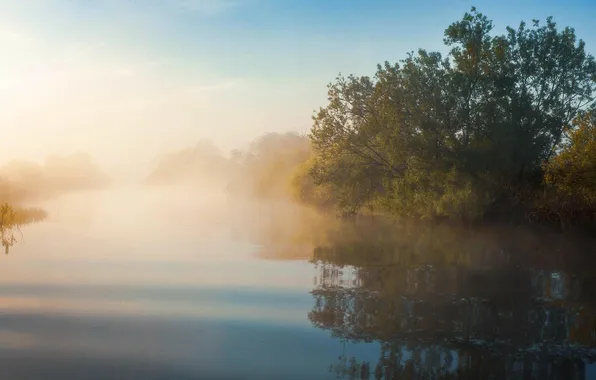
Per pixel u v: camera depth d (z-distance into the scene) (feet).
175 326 38.47
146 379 29.01
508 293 48.52
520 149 112.27
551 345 34.53
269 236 99.86
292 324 38.91
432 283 53.62
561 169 93.50
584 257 70.85
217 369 30.55
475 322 39.37
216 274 58.95
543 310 42.70
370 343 34.88
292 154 273.75
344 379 29.07
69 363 31.35
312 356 32.50
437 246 83.66
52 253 74.59
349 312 42.34
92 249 79.25
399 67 119.55
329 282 54.34
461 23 112.78
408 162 115.65
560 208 100.32
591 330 37.42
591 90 114.21
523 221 108.27
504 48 111.45
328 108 130.41
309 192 189.88
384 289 50.60
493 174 111.55
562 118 114.93
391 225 123.65
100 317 40.93
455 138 113.39
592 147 86.53
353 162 131.03
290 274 58.80
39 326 38.45
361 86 128.16
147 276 57.62
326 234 103.30
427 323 39.24
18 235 96.84
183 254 74.79
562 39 113.39
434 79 114.01
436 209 113.19
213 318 40.68
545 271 60.13
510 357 32.35
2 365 31.07
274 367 30.83
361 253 75.77
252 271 60.90
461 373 29.91
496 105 112.57
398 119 115.55
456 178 110.42
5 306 44.01
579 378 29.30
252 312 42.47
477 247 82.43
